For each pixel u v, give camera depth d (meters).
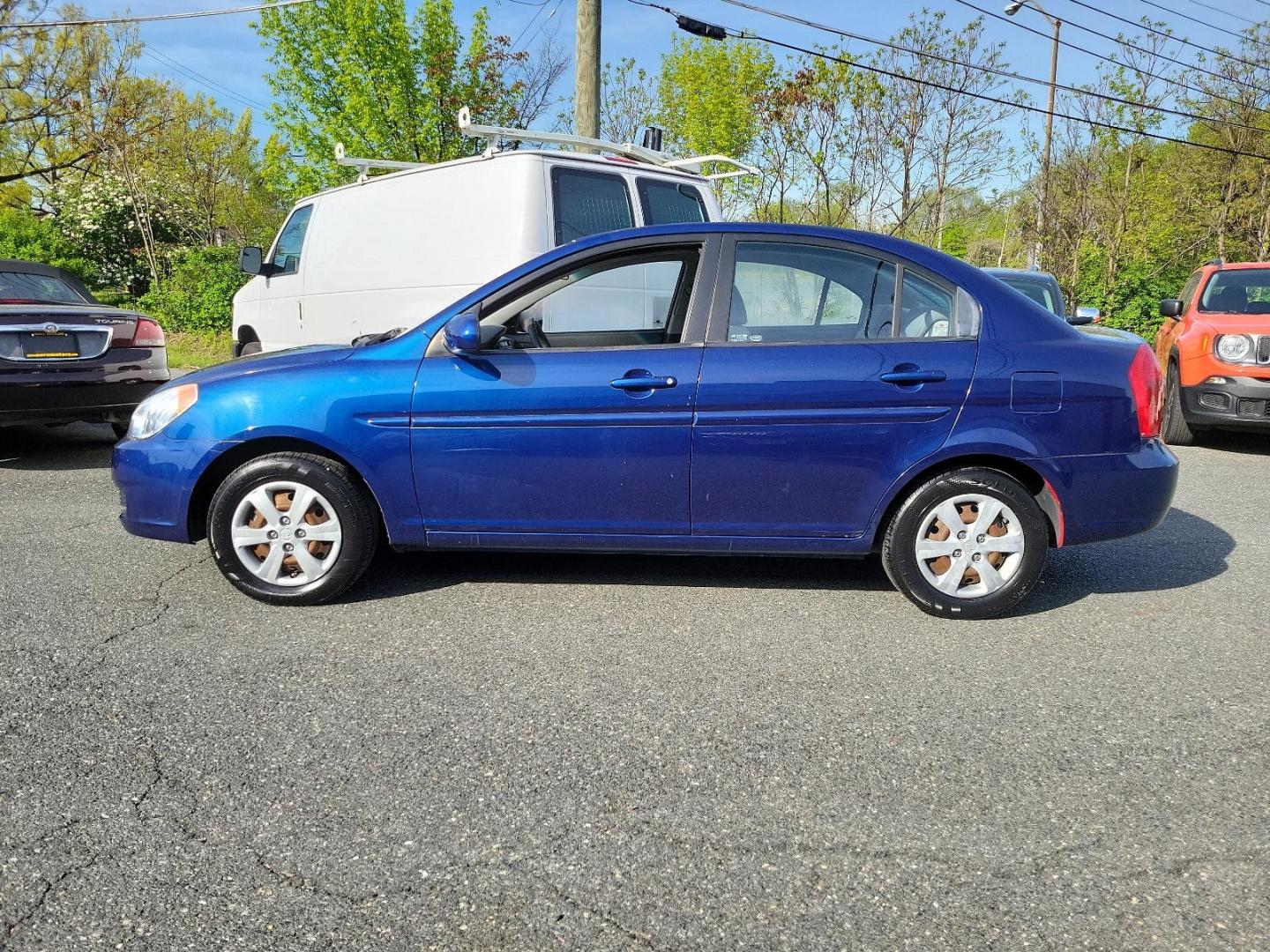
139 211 24.31
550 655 3.46
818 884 2.14
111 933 1.96
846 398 3.72
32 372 6.75
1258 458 8.23
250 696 3.08
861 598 4.16
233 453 4.01
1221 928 1.99
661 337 3.91
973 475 3.77
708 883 2.14
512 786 2.54
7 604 3.96
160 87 24.47
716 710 3.02
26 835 2.30
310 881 2.14
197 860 2.21
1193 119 18.97
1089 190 17.91
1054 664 3.42
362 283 7.50
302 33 18.36
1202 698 3.12
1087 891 2.11
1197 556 4.90
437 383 3.84
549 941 1.95
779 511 3.85
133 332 7.32
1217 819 2.39
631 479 3.84
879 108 15.43
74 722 2.89
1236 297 8.80
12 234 25.28
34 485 6.54
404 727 2.88
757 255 3.91
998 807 2.45
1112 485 3.80
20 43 23.09
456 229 6.70
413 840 2.29
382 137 18.00
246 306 9.19
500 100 18.81
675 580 4.39
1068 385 3.73
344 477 3.91
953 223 21.66
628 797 2.49
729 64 17.31
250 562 3.95
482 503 3.91
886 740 2.82
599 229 6.64
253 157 31.12
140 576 4.36
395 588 4.24
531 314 3.94
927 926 2.00
